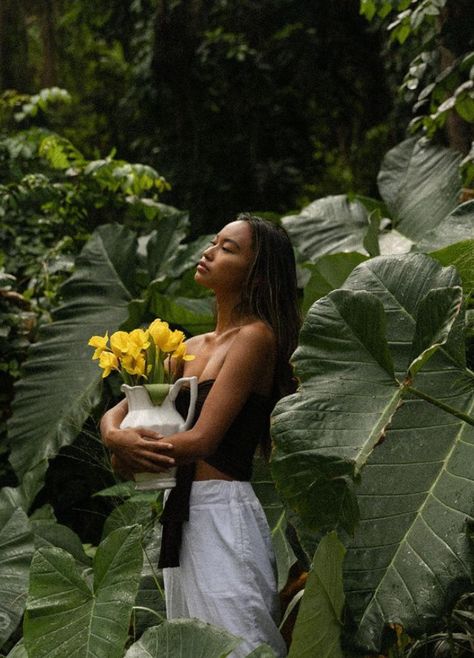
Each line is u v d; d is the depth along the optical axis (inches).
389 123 482.6
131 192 275.7
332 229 236.1
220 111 499.2
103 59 601.9
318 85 494.6
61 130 597.3
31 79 590.6
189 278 220.8
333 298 115.9
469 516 108.3
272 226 129.0
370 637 105.8
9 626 150.1
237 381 119.2
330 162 552.7
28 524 163.8
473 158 200.5
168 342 121.4
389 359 112.2
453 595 105.2
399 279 121.4
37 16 601.0
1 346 216.4
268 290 125.8
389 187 231.8
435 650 129.4
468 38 215.5
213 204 499.8
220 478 119.6
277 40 488.4
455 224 168.7
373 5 233.0
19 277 271.0
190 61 489.7
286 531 143.6
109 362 122.6
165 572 125.3
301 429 109.3
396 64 430.6
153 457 114.9
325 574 105.8
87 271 221.5
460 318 117.1
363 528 111.2
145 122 519.2
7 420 207.2
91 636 118.2
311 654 105.9
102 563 123.0
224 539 117.1
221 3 489.1
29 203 277.6
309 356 114.0
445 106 204.8
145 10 531.5
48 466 193.5
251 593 116.4
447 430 115.3
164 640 112.1
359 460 104.7
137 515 161.9
